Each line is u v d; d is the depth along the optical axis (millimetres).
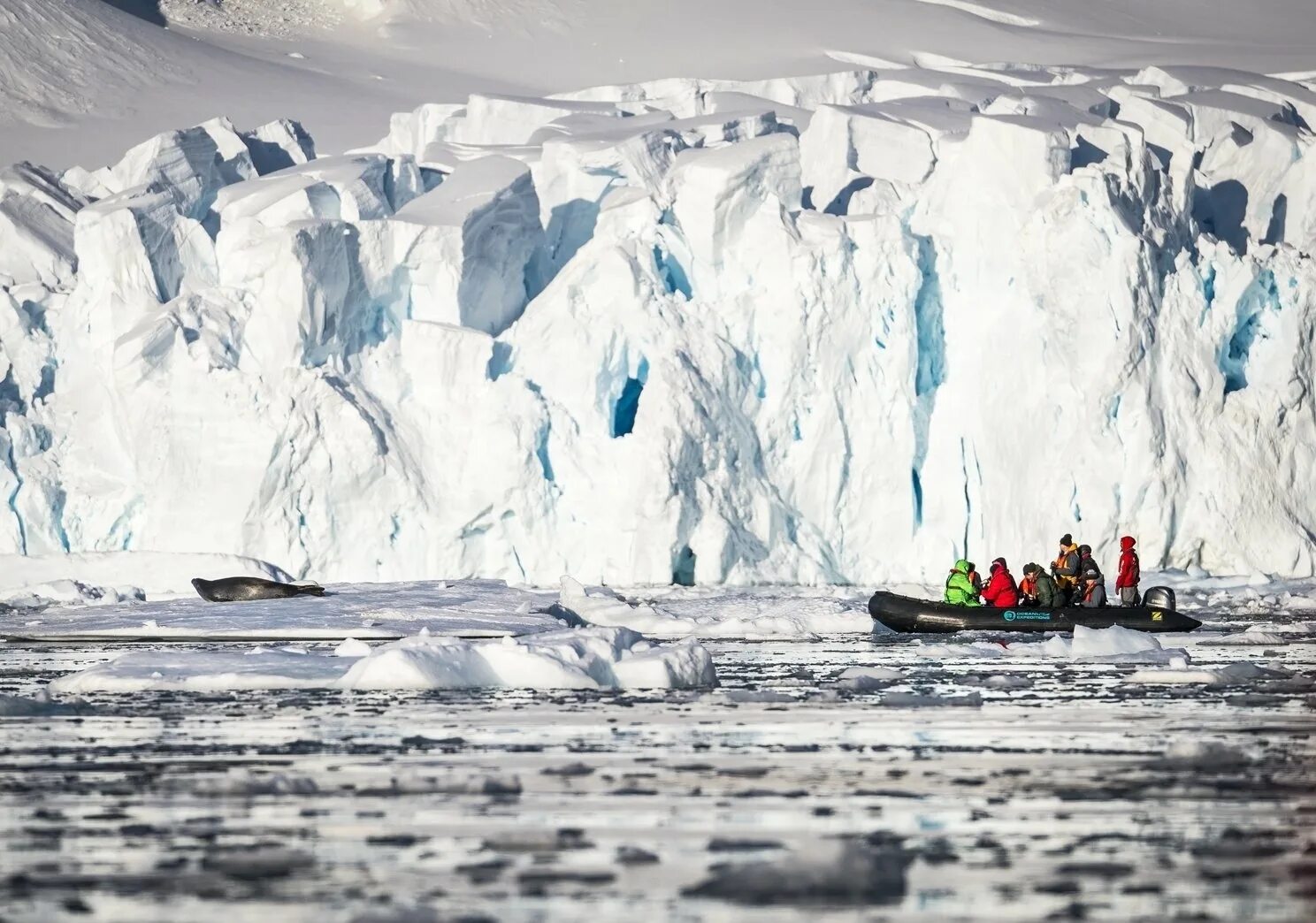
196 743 27875
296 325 97438
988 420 95812
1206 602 74562
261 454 95812
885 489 97125
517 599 65875
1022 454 93875
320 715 31391
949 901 16641
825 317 97000
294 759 26016
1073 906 16453
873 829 20203
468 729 29266
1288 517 92250
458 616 57812
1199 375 92750
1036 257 94875
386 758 26016
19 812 21766
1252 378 95312
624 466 94875
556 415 97000
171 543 96875
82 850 19469
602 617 58281
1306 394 93875
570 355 97875
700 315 98688
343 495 95750
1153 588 57094
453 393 97875
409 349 99000
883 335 97438
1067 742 27500
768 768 24734
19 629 58062
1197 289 93938
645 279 98812
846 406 97250
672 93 155375
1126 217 93250
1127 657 45031
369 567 95688
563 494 96188
